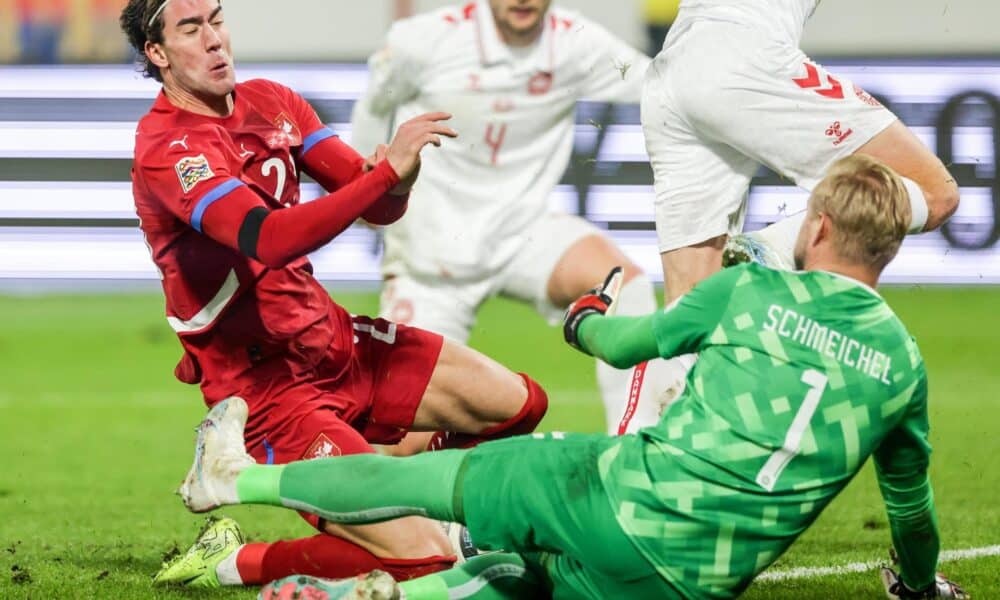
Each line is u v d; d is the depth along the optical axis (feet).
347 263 124.88
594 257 78.18
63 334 120.88
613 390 70.38
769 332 34.50
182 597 47.37
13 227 128.57
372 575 35.55
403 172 39.99
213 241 43.32
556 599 36.24
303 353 44.80
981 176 124.67
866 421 34.32
